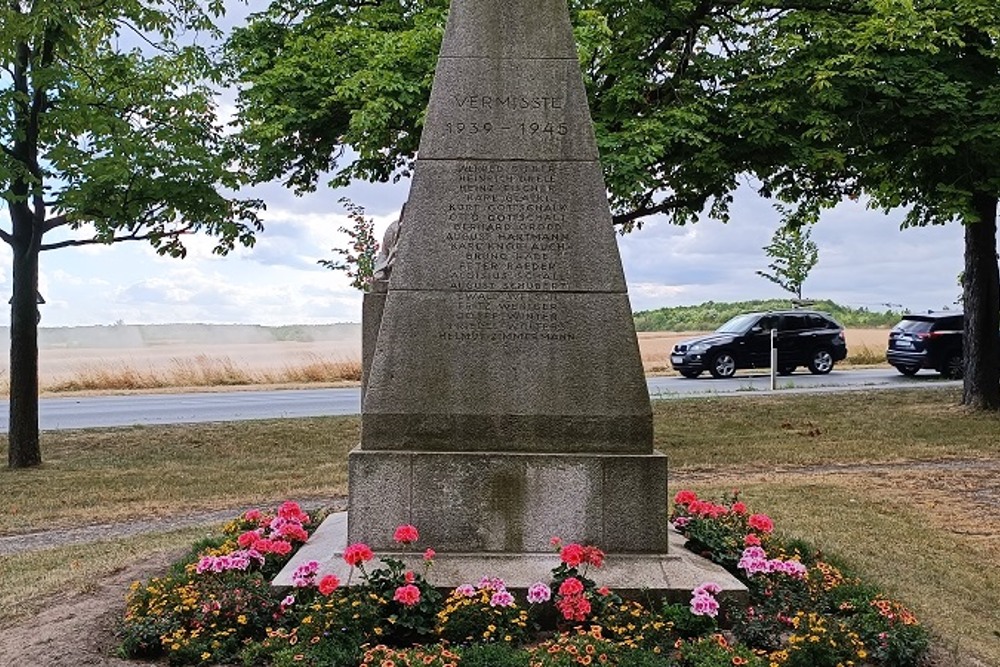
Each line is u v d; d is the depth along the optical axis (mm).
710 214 19812
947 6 15766
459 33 7211
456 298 7023
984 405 19141
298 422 19359
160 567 8031
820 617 5703
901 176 17469
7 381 39188
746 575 6594
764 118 15359
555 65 7180
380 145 15859
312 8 18922
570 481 6770
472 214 7078
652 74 16812
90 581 7777
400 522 6766
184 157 15258
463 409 6945
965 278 19750
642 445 6922
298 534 7391
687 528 7531
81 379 34094
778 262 38906
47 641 6027
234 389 32062
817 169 15867
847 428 17375
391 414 6949
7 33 13875
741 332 31562
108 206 15062
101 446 16984
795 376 31406
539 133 7133
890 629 5773
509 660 5180
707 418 18812
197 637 5660
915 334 29438
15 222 15492
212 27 16297
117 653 5734
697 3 16672
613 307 7027
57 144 15141
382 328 7020
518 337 7000
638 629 5680
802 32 16547
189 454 16016
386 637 5684
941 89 15359
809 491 11711
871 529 9688
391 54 15078
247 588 6180
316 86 16500
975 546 9195
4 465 15461
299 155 18516
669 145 15375
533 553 6711
